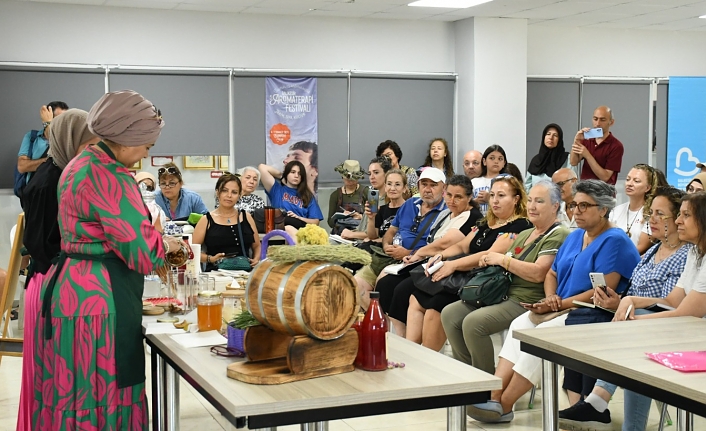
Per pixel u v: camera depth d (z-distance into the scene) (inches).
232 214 220.2
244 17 326.0
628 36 384.8
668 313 125.4
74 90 304.3
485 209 269.7
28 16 297.4
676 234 142.6
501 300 168.2
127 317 110.0
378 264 221.9
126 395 110.6
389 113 348.8
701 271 124.0
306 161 338.0
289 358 87.3
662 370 91.7
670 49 392.5
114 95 108.3
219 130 324.8
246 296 94.0
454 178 205.5
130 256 107.7
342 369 91.4
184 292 128.6
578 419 149.5
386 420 168.6
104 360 108.6
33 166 282.7
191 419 167.9
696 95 388.2
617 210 207.6
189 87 319.3
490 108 347.3
